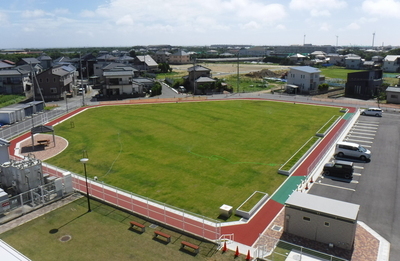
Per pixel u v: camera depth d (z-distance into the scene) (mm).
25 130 47094
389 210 23688
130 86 78438
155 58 188875
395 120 51188
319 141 40656
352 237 18516
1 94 79438
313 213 19344
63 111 59781
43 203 23844
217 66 162125
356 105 63094
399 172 30828
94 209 23422
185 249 18672
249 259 17781
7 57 161250
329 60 180500
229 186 28172
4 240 19375
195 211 23859
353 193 26562
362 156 33906
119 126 48250
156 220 21625
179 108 60812
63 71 80188
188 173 31000
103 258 17734
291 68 83938
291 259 17656
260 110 58562
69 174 25828
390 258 17984
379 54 194250
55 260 17547
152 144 39781
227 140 41219
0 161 29219
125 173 31047
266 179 29594
